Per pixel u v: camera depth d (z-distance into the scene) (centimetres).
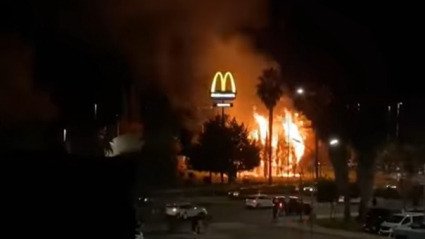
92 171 898
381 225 3856
